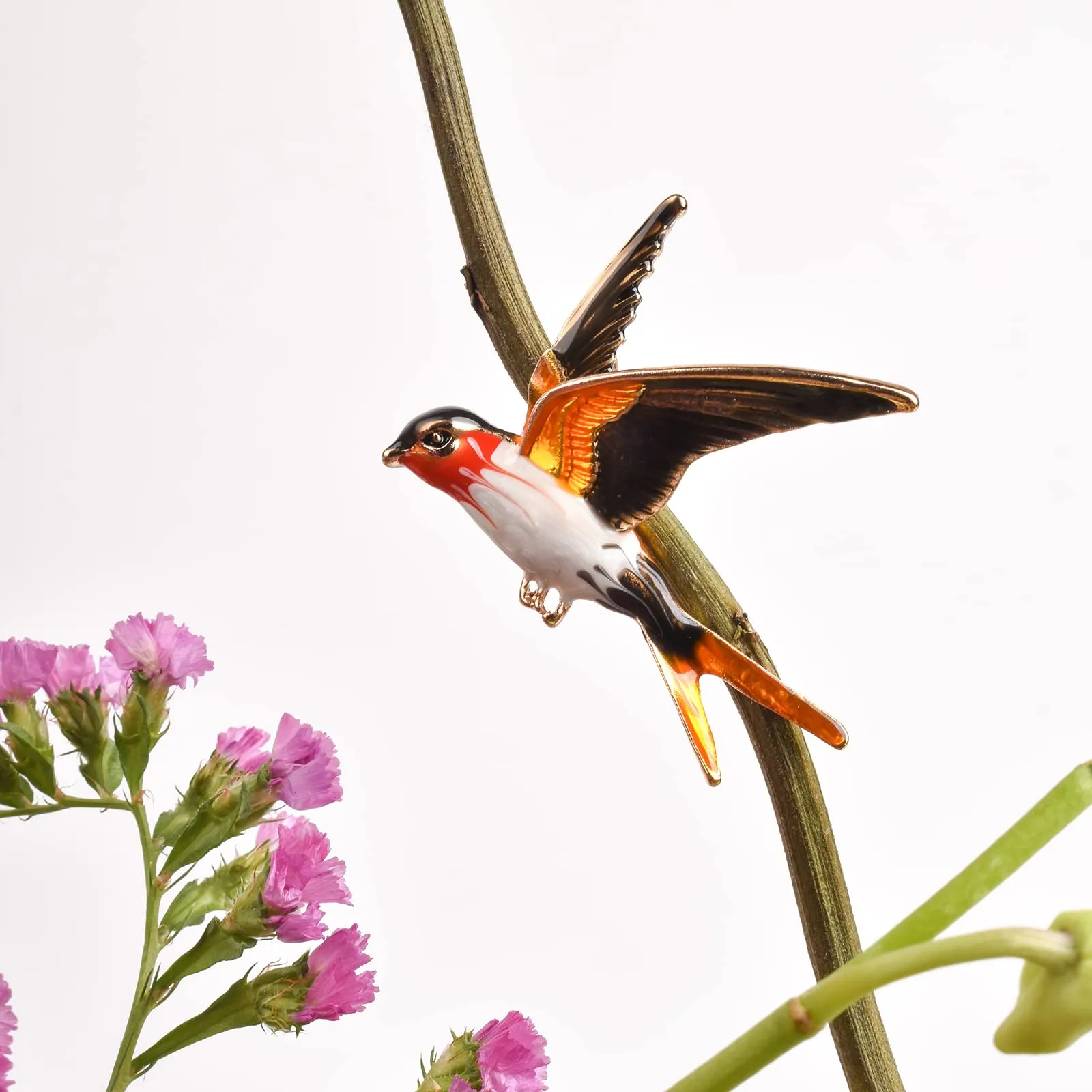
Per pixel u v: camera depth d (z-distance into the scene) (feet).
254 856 4.82
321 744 4.82
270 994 4.80
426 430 4.83
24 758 4.81
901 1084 4.87
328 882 4.80
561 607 4.85
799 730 4.86
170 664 4.82
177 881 4.81
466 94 4.87
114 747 4.82
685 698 4.84
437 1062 4.82
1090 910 4.70
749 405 4.80
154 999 4.80
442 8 4.87
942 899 4.73
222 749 4.82
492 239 4.87
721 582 4.85
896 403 4.78
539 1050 4.82
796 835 4.87
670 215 4.85
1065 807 4.73
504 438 4.84
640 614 4.84
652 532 4.85
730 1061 4.71
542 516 4.83
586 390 4.81
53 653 4.82
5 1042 4.77
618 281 4.85
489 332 4.87
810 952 4.88
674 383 4.80
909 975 4.70
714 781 4.83
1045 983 4.70
